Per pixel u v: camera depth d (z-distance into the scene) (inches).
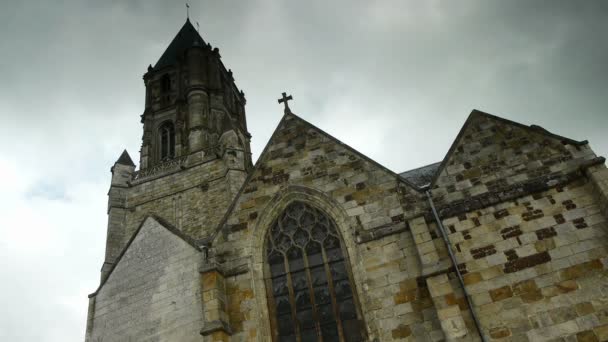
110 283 989.8
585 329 703.1
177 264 958.4
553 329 712.4
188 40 2982.3
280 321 842.8
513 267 774.5
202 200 2000.5
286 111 1101.7
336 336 806.5
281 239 927.7
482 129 938.1
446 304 738.8
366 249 855.1
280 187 976.3
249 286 874.8
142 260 996.6
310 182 964.6
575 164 847.7
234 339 824.3
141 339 895.1
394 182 916.6
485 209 839.7
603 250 755.4
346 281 851.4
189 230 1905.8
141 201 2092.8
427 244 809.5
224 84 2800.2
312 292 856.3
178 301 912.3
